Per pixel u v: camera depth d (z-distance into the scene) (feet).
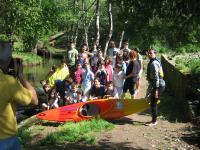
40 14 93.97
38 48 161.17
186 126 39.24
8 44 15.05
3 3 86.43
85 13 130.00
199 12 23.27
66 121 40.75
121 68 48.39
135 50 47.26
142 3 24.13
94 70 56.13
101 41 152.87
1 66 14.90
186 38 24.59
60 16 119.65
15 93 14.66
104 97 46.91
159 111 45.98
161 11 24.14
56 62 144.05
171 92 58.70
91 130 38.01
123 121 41.86
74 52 58.08
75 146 33.71
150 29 24.64
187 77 46.80
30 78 96.27
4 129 14.57
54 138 35.09
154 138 35.50
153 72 38.75
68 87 47.16
